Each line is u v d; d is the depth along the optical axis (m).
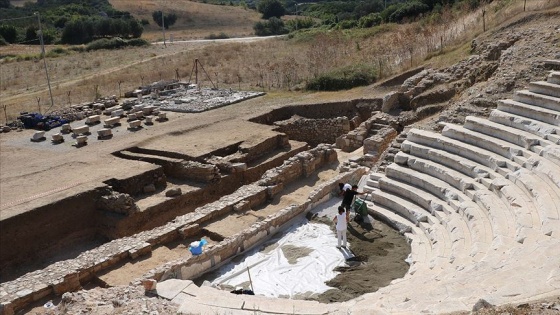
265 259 16.91
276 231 18.67
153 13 99.56
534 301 8.59
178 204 21.89
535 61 23.88
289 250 17.45
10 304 13.84
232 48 59.22
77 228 20.27
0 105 40.34
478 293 10.12
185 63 52.41
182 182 23.62
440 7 53.44
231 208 20.00
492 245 13.98
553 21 27.95
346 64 40.97
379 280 15.44
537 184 15.91
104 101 37.16
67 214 19.95
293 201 21.22
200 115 33.03
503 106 21.06
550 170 16.09
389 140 25.88
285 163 23.53
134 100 37.62
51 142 29.36
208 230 18.41
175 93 39.56
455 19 41.22
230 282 15.69
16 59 62.81
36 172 23.39
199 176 23.42
